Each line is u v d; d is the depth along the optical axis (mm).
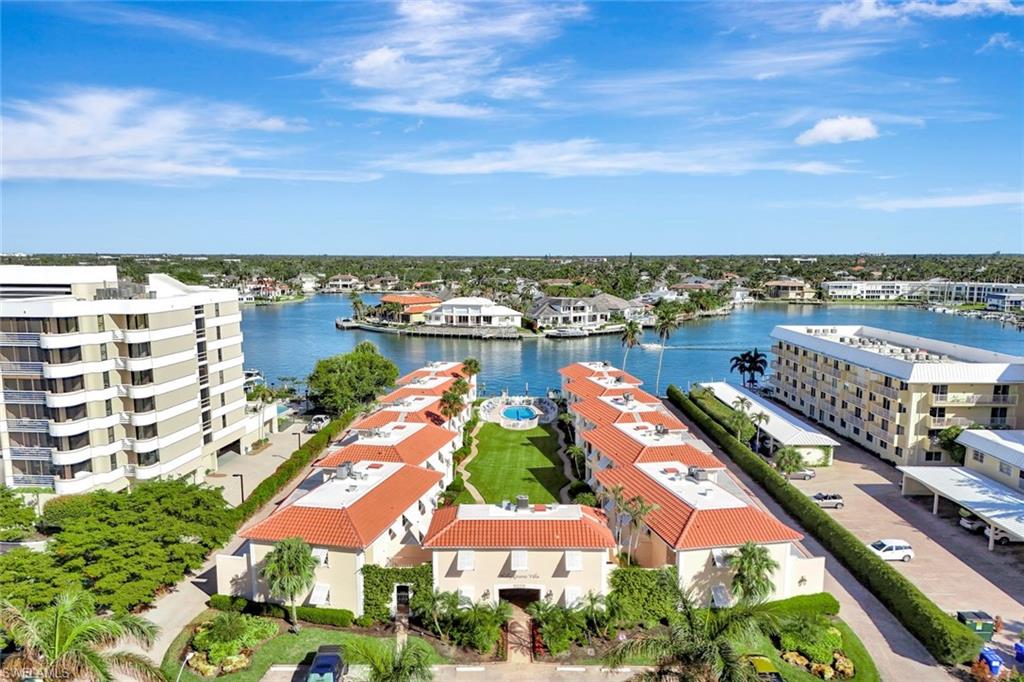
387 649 36812
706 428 90562
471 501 65938
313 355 171250
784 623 41062
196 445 70500
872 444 84375
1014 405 76062
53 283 68375
